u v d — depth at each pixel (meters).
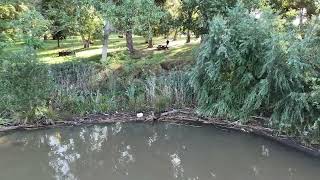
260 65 11.24
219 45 11.37
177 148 10.59
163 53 17.42
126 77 13.51
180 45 19.80
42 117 11.95
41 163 9.73
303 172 8.77
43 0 18.11
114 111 12.63
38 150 10.55
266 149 10.12
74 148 10.85
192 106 12.69
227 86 11.66
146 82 13.28
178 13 16.30
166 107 12.65
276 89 10.84
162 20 16.02
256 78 11.44
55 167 9.54
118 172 9.22
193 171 9.16
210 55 11.59
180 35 24.44
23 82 11.62
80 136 11.56
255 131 11.03
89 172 9.25
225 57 11.23
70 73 13.48
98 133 11.76
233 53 11.27
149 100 12.80
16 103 11.62
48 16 17.28
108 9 14.16
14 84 11.58
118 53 17.34
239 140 10.77
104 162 9.89
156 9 14.63
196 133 11.40
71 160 9.99
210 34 11.53
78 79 13.23
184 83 12.95
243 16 11.82
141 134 11.64
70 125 11.93
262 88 10.71
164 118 12.26
